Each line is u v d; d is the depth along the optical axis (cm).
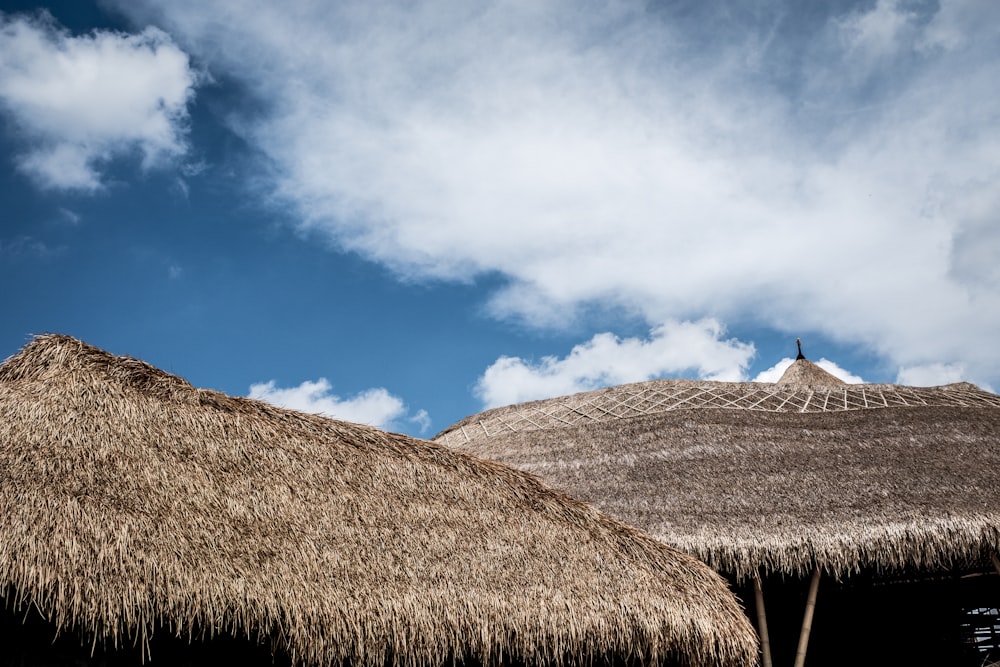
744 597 1448
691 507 1250
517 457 1523
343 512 905
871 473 1298
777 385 1753
